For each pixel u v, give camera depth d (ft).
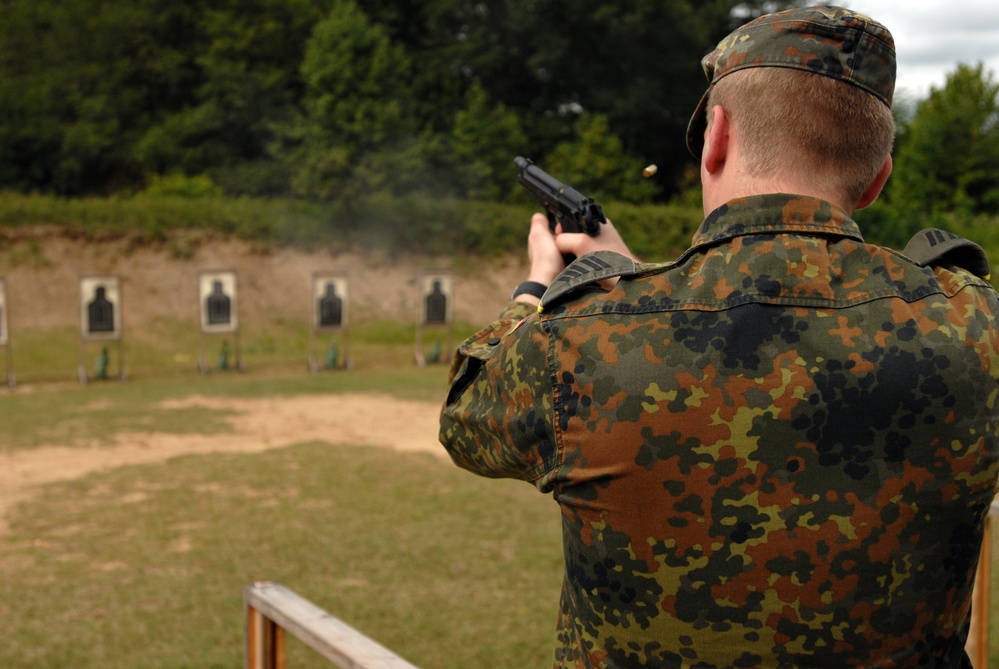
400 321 65.46
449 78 114.93
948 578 3.58
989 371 3.51
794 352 3.45
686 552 3.47
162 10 109.29
